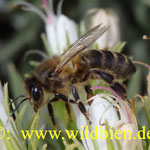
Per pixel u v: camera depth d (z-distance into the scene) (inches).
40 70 3.9
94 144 3.6
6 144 3.6
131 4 5.4
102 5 5.4
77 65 3.9
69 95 4.0
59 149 3.9
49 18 4.4
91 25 4.4
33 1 5.3
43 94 3.8
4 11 5.4
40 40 5.4
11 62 5.3
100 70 3.9
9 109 3.7
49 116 3.9
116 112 3.6
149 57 5.3
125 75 3.9
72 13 5.4
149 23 5.4
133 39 5.4
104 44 4.3
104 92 4.0
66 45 4.2
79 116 3.7
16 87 4.3
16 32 5.4
